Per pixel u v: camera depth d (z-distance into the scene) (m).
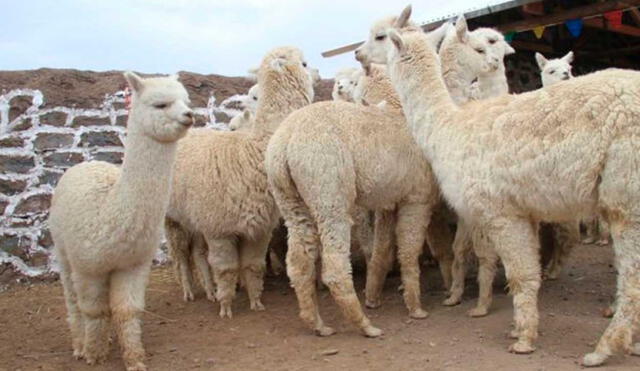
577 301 5.82
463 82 6.60
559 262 6.68
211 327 5.64
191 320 5.92
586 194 4.07
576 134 4.02
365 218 6.50
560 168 4.11
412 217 5.48
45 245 7.63
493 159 4.45
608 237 8.52
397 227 5.55
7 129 7.58
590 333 4.80
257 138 5.78
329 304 6.20
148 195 4.31
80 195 4.48
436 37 6.33
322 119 5.04
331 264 4.93
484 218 4.57
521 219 4.49
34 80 7.89
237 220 5.65
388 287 6.80
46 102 7.84
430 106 5.12
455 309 5.70
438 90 5.15
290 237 5.20
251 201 5.64
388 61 5.55
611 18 9.92
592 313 5.39
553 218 4.46
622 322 3.97
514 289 4.49
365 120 5.24
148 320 5.99
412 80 5.23
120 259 4.39
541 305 5.69
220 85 9.52
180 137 4.33
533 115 4.29
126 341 4.48
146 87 4.27
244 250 6.08
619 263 4.00
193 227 6.14
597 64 13.88
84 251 4.37
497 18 10.48
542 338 4.73
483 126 4.61
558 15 9.42
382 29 7.20
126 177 4.30
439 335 4.97
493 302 5.84
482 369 4.14
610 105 3.93
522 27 9.97
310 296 5.14
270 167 5.16
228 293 5.89
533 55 12.26
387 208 5.47
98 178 4.62
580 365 4.09
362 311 5.47
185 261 6.77
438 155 4.95
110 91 8.32
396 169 5.26
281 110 5.84
